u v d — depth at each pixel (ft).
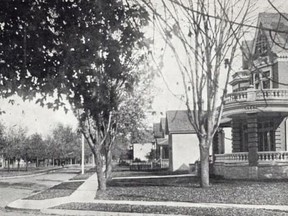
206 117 75.82
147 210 48.75
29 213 51.55
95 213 48.73
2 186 106.22
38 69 17.76
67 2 16.58
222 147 142.82
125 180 104.88
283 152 89.97
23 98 18.62
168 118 166.81
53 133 349.61
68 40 16.88
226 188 70.23
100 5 16.30
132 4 16.98
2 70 17.78
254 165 89.66
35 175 172.55
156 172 150.20
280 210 46.73
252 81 95.14
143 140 145.28
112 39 17.31
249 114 90.17
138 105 88.12
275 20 54.70
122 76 19.21
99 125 76.18
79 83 18.49
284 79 92.02
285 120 98.27
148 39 17.22
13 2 16.34
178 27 14.33
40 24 16.83
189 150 161.58
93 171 194.90
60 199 65.00
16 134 240.94
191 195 62.69
